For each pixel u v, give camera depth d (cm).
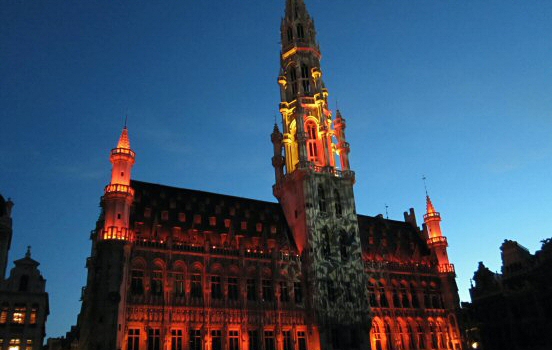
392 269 7675
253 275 6341
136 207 6225
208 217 6706
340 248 7000
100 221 6219
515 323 7256
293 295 6469
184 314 5616
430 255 8375
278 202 7775
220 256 6172
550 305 6825
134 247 5641
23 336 5506
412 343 7300
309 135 7938
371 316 6738
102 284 5184
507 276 7519
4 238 6375
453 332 7712
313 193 7106
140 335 5284
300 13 8912
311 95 8200
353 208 7388
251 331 6006
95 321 5034
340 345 6344
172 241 5922
